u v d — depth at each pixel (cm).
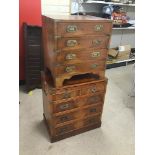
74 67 154
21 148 167
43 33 171
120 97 267
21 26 251
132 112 231
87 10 332
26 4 246
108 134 191
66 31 136
